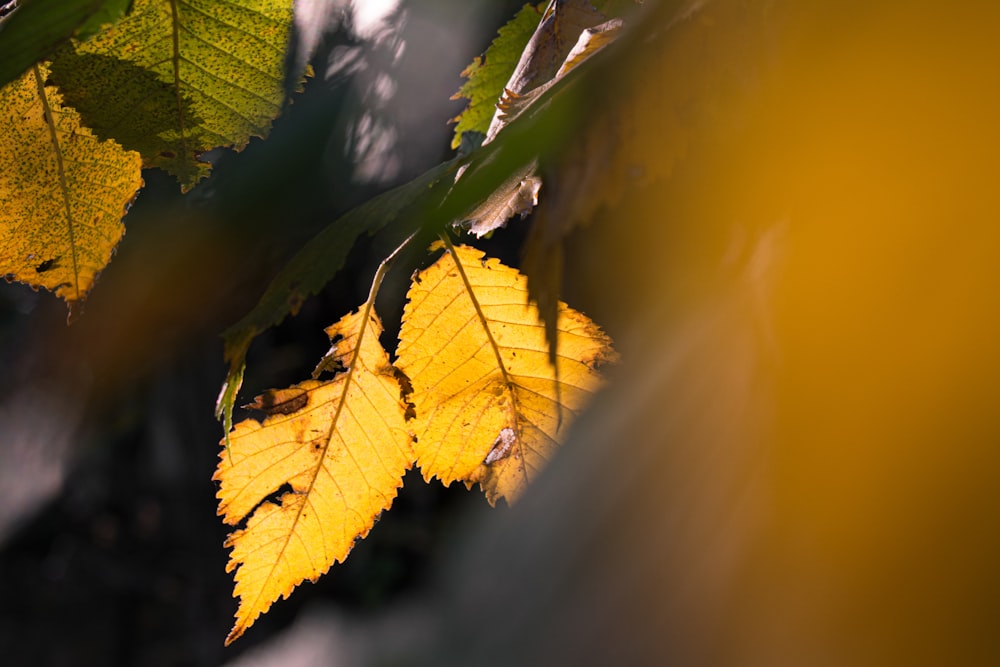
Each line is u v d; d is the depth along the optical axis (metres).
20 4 0.41
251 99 0.45
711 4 0.39
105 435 2.43
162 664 3.68
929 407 0.36
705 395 0.42
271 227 0.79
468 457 0.48
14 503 2.98
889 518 0.36
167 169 0.45
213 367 2.15
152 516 3.49
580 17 0.48
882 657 0.36
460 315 0.47
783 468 0.38
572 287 0.59
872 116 0.37
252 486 0.47
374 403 0.47
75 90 0.44
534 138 0.40
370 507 0.48
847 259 0.37
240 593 0.47
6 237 0.46
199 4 0.44
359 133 0.69
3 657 4.04
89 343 1.62
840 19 0.38
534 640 1.77
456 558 2.45
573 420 0.47
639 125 0.40
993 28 0.37
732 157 0.39
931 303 0.37
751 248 0.40
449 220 0.42
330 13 0.45
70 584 3.94
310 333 1.91
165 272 0.95
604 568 0.62
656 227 0.52
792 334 0.38
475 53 0.64
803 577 0.37
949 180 0.37
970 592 0.36
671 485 0.44
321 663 2.84
